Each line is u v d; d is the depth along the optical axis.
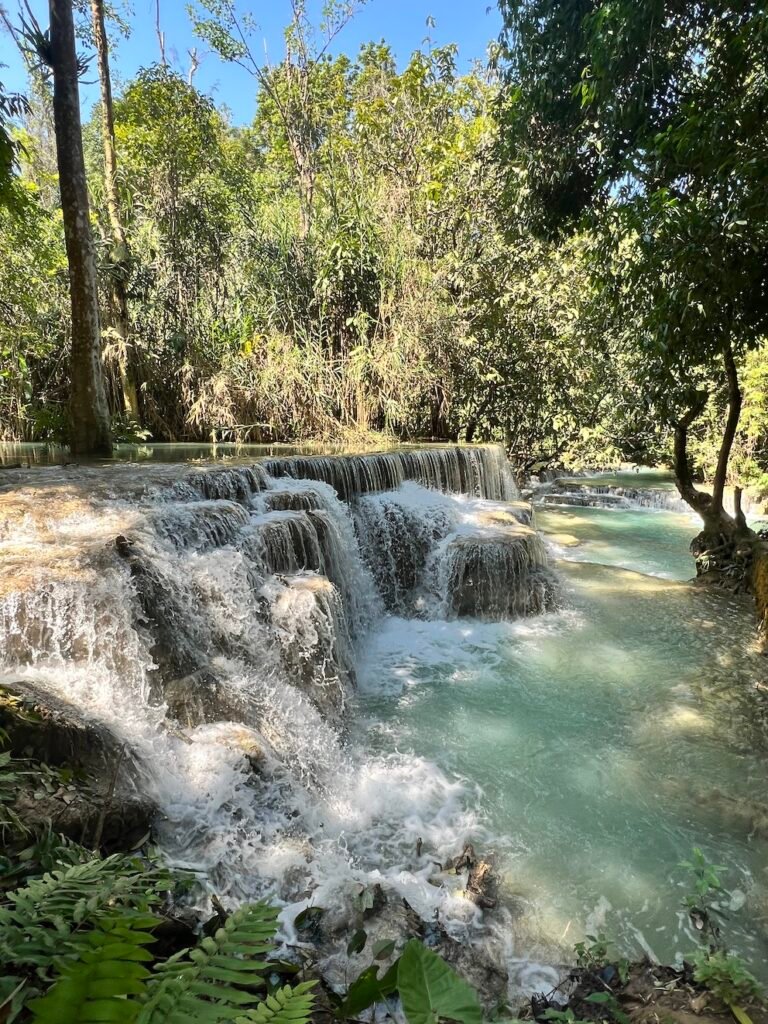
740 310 5.86
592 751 4.26
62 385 11.32
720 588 7.67
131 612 3.83
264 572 5.15
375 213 13.77
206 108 13.88
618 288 6.20
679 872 3.14
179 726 3.66
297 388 12.00
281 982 2.21
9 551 4.04
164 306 12.47
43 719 2.83
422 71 15.23
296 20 16.14
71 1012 1.00
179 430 12.32
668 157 5.20
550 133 6.92
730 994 2.27
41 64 7.99
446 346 12.96
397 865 3.20
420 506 7.71
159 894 2.46
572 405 14.66
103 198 12.42
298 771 3.76
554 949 2.68
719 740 4.32
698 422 13.45
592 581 7.98
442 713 4.82
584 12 6.00
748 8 4.61
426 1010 1.29
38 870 2.14
